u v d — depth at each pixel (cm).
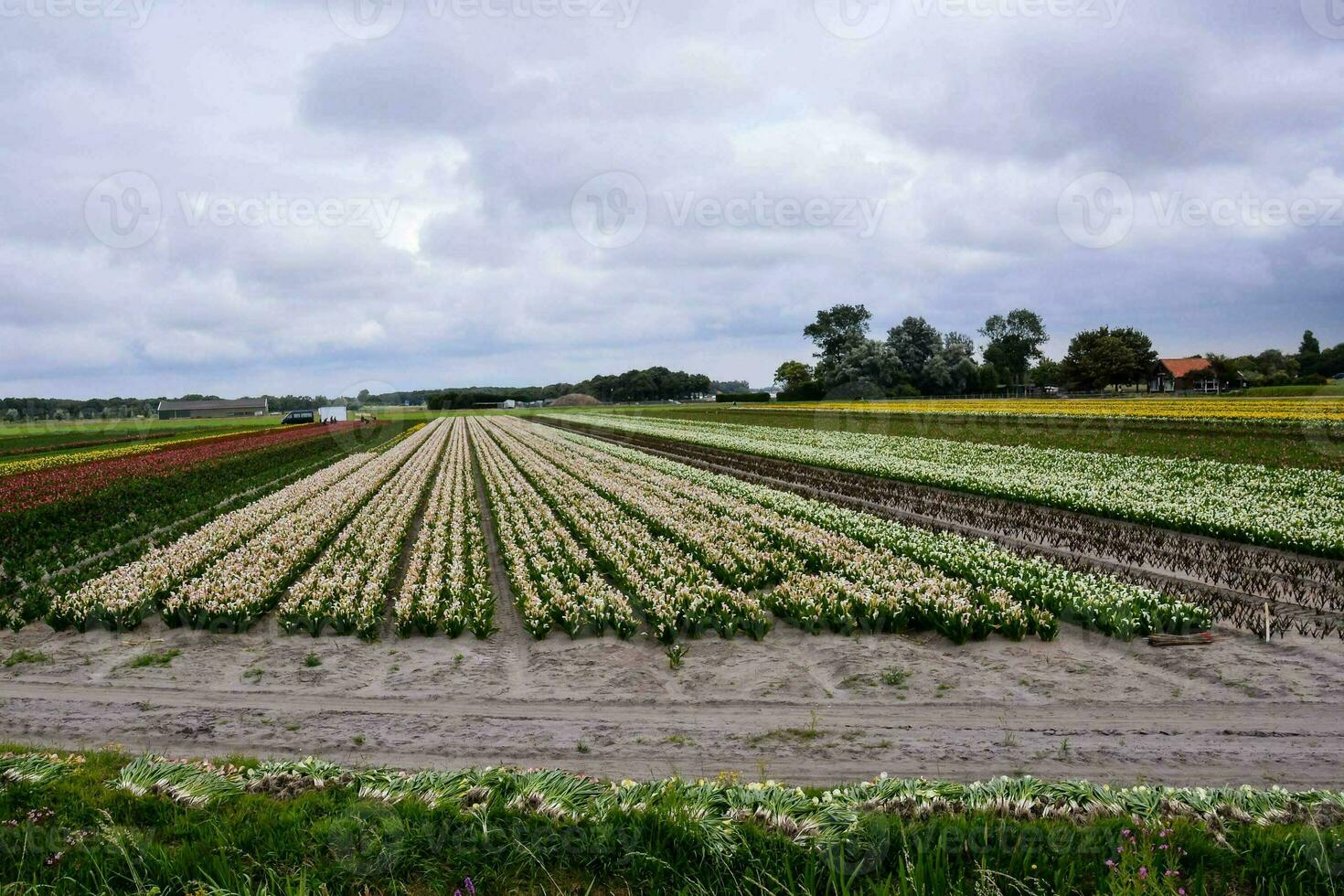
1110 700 884
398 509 2383
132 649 1155
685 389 16550
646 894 520
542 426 7669
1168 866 510
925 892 493
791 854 538
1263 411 4319
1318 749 752
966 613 1118
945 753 762
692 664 1049
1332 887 494
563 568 1520
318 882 525
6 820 604
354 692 973
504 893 522
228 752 804
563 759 771
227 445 5059
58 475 3341
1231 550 1564
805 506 2178
